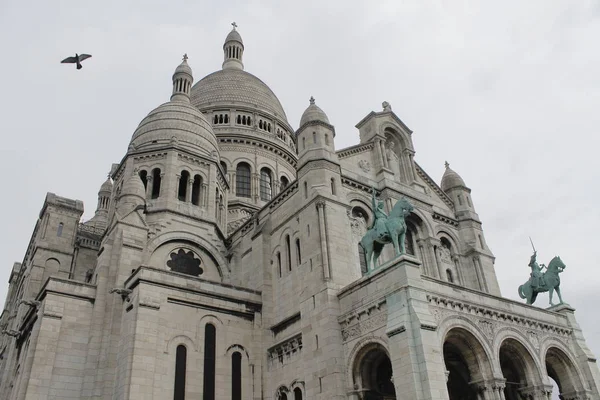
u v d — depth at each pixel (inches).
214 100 2940.5
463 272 1802.4
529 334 1321.4
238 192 2588.6
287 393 1357.0
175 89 2409.0
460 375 1365.7
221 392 1378.0
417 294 1111.0
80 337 1396.4
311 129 1620.3
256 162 2687.0
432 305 1136.2
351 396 1164.5
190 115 2114.9
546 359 1387.8
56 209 1929.1
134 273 1416.1
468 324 1183.6
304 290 1392.7
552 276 1535.4
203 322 1434.5
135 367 1250.6
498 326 1253.7
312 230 1439.5
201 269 1785.2
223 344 1443.2
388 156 1829.5
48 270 1818.4
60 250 1870.1
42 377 1300.4
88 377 1346.0
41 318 1359.5
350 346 1215.6
